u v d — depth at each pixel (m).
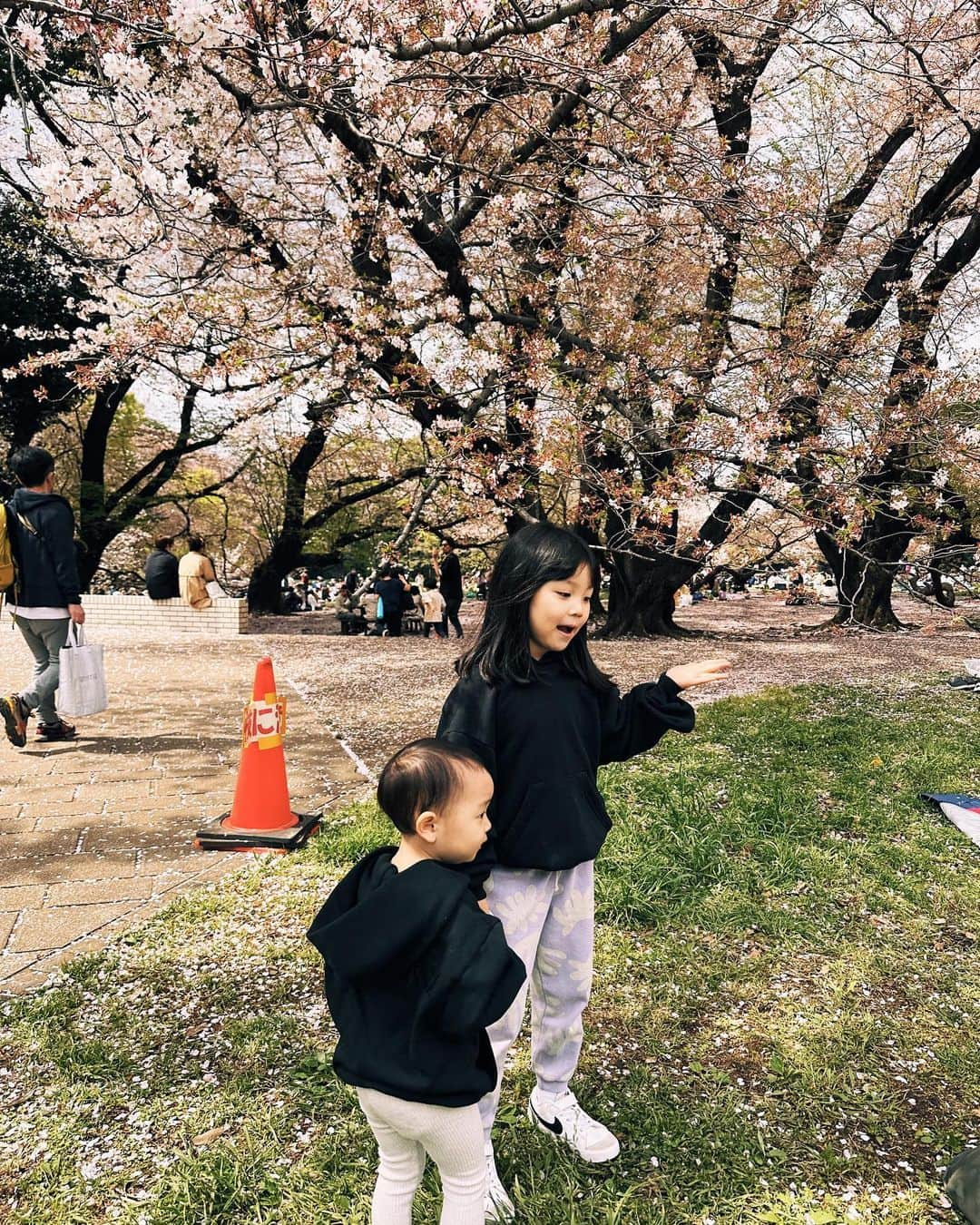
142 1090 2.54
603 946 3.42
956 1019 2.96
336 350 8.98
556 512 11.01
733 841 4.42
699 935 3.54
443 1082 1.58
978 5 9.24
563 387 8.34
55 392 15.73
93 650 6.11
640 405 9.96
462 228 9.34
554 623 1.96
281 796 4.62
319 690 9.45
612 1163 2.25
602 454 10.09
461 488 9.77
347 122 6.62
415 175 7.33
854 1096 2.54
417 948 1.57
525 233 9.26
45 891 3.96
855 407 9.33
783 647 13.57
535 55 5.74
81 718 7.62
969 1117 2.47
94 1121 2.41
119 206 5.08
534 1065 2.35
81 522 18.91
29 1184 2.17
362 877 1.74
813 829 4.59
